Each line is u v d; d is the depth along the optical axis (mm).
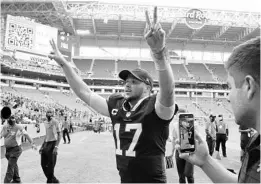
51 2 48531
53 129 5953
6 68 46688
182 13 55406
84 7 53594
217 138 10828
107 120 42469
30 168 8031
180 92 58781
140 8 55406
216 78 61000
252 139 1096
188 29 61656
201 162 1524
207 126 10703
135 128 2078
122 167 2123
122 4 54969
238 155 11539
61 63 2592
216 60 69688
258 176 998
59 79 58312
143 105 2143
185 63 64938
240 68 1038
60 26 60281
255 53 996
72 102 50281
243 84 1034
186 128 1569
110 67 61906
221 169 1493
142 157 2037
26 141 15047
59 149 13242
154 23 1578
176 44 69812
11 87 46406
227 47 70625
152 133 2041
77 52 66188
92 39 68062
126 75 2305
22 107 33031
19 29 46438
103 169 7961
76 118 39312
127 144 2107
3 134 6051
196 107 51188
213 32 63562
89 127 35719
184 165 4867
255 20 56938
